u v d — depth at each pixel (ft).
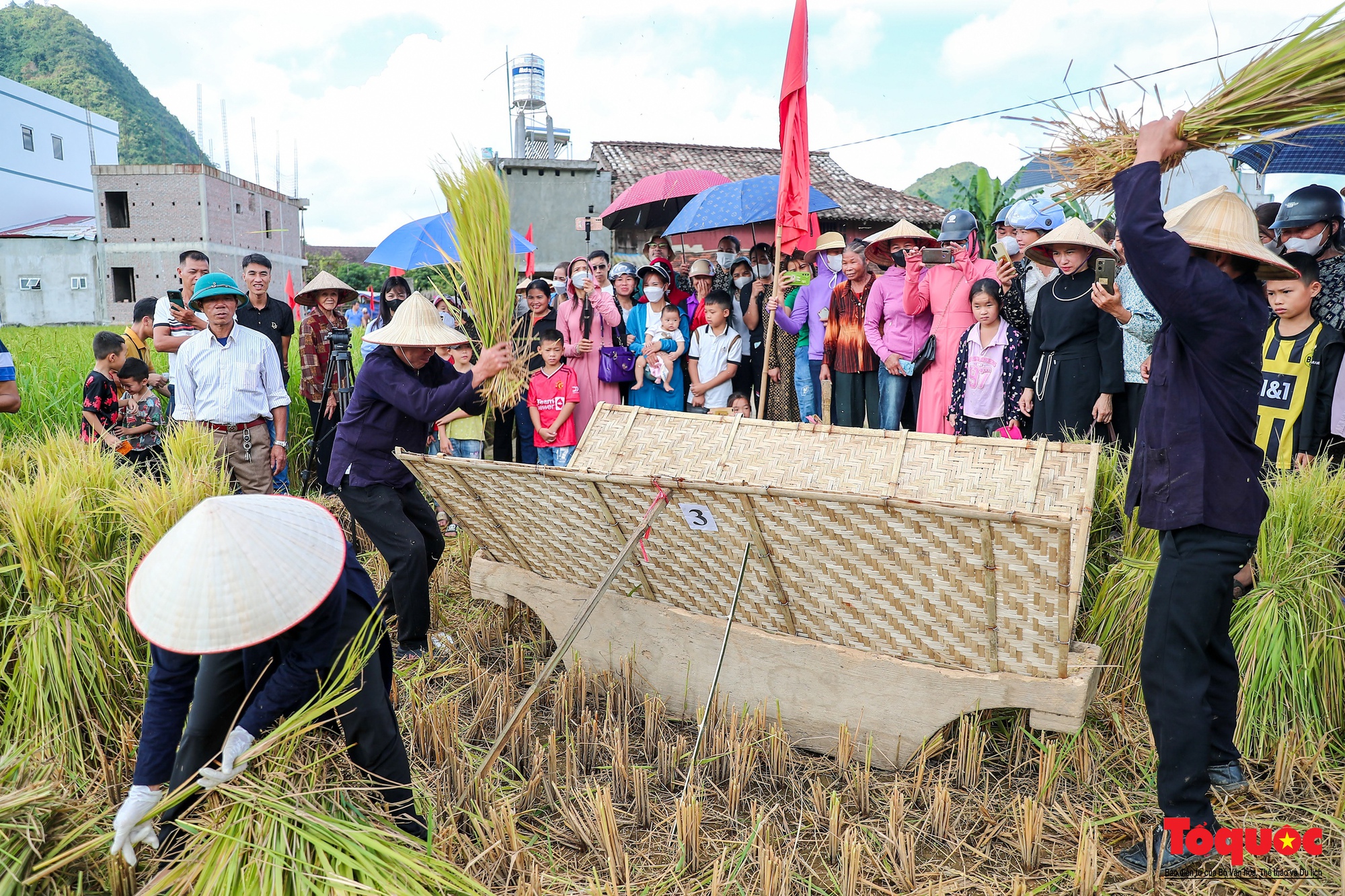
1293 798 10.56
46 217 151.64
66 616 11.70
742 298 24.95
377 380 13.85
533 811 10.77
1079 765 11.16
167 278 105.19
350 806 8.64
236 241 108.99
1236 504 9.28
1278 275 9.66
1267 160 18.84
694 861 9.78
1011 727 12.14
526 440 23.70
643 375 23.43
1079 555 11.66
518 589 14.55
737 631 12.61
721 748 11.73
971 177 46.93
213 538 7.18
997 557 10.01
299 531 7.74
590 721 12.17
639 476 11.89
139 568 7.38
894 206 65.16
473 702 13.46
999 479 12.93
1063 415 17.22
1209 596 9.34
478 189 13.29
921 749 11.41
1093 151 10.89
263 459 19.61
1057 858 9.72
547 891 9.22
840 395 21.84
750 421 14.73
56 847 7.56
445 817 10.41
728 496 11.25
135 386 19.35
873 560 10.93
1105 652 12.99
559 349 22.09
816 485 13.69
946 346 19.38
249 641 7.05
